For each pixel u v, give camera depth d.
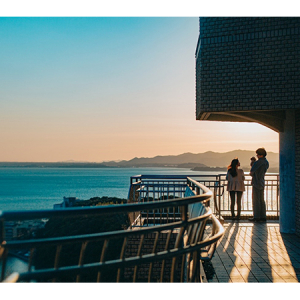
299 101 8.20
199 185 6.16
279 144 9.68
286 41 8.29
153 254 3.06
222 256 7.13
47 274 2.50
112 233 2.80
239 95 8.55
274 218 11.62
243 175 11.51
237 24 8.62
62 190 96.06
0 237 2.34
